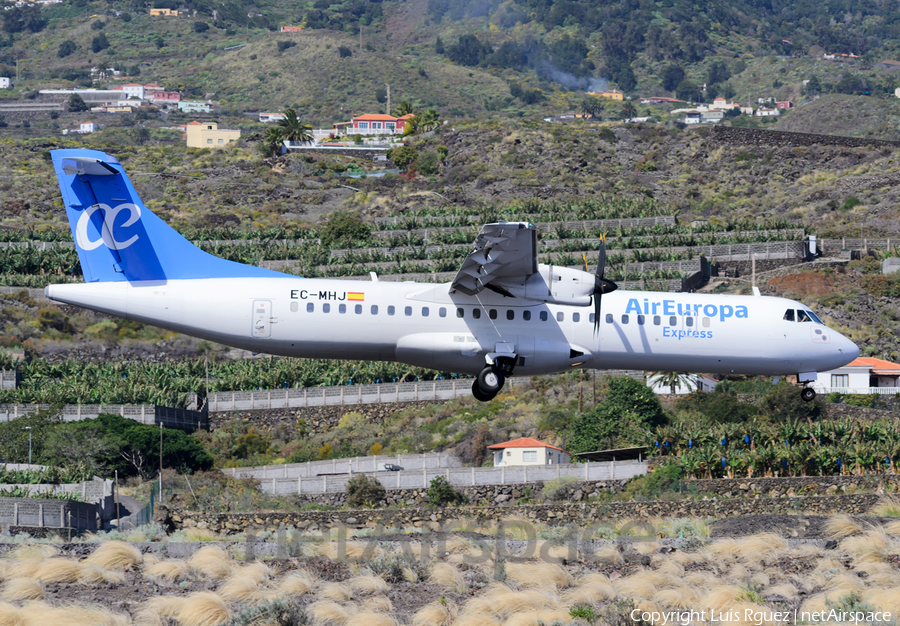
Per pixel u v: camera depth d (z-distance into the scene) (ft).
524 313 384.47
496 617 259.80
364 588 282.56
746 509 469.16
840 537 334.85
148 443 655.35
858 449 554.05
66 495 486.79
